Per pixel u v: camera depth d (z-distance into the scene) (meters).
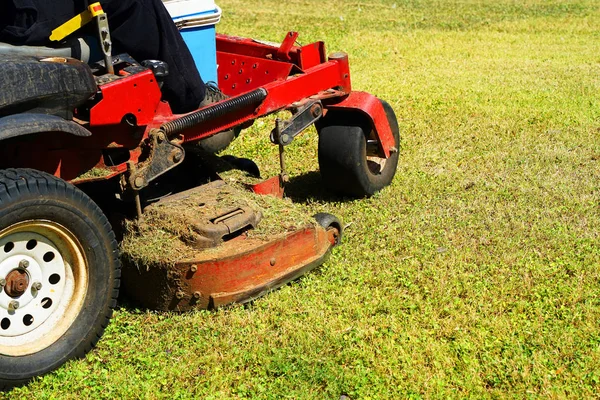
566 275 3.13
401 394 2.55
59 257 2.64
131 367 2.65
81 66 2.67
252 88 3.58
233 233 2.97
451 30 9.08
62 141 2.78
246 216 2.97
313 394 2.54
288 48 3.59
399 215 3.64
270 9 10.61
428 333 2.81
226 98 3.41
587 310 2.90
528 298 3.01
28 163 2.79
